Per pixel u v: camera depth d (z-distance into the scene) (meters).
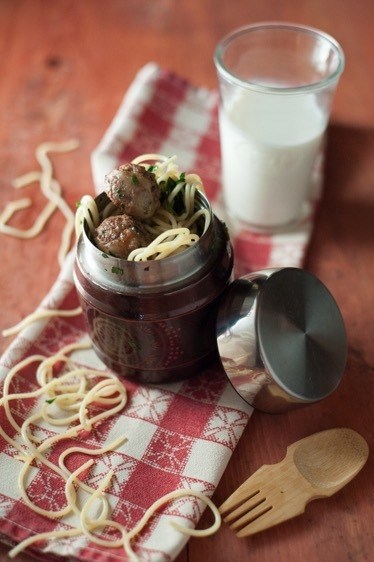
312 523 0.58
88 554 0.56
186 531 0.56
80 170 0.81
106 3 1.00
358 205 0.77
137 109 0.82
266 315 0.59
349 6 0.98
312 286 0.62
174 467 0.60
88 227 0.60
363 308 0.69
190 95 0.85
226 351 0.60
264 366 0.58
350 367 0.65
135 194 0.59
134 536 0.57
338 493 0.59
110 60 0.92
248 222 0.76
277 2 0.99
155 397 0.64
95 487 0.59
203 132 0.83
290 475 0.59
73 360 0.66
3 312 0.69
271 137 0.71
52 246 0.74
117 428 0.62
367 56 0.91
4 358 0.65
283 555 0.56
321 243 0.74
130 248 0.58
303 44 0.75
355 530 0.57
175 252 0.60
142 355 0.61
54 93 0.88
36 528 0.57
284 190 0.73
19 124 0.85
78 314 0.68
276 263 0.72
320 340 0.61
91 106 0.87
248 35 0.75
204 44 0.93
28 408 0.63
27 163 0.81
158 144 0.81
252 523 0.57
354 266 0.72
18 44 0.94
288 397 0.59
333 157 0.81
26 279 0.71
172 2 1.00
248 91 0.71
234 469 0.60
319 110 0.73
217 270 0.60
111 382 0.64
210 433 0.61
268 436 0.62
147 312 0.59
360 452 0.60
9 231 0.75
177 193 0.62
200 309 0.60
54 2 1.00
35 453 0.60
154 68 0.86
